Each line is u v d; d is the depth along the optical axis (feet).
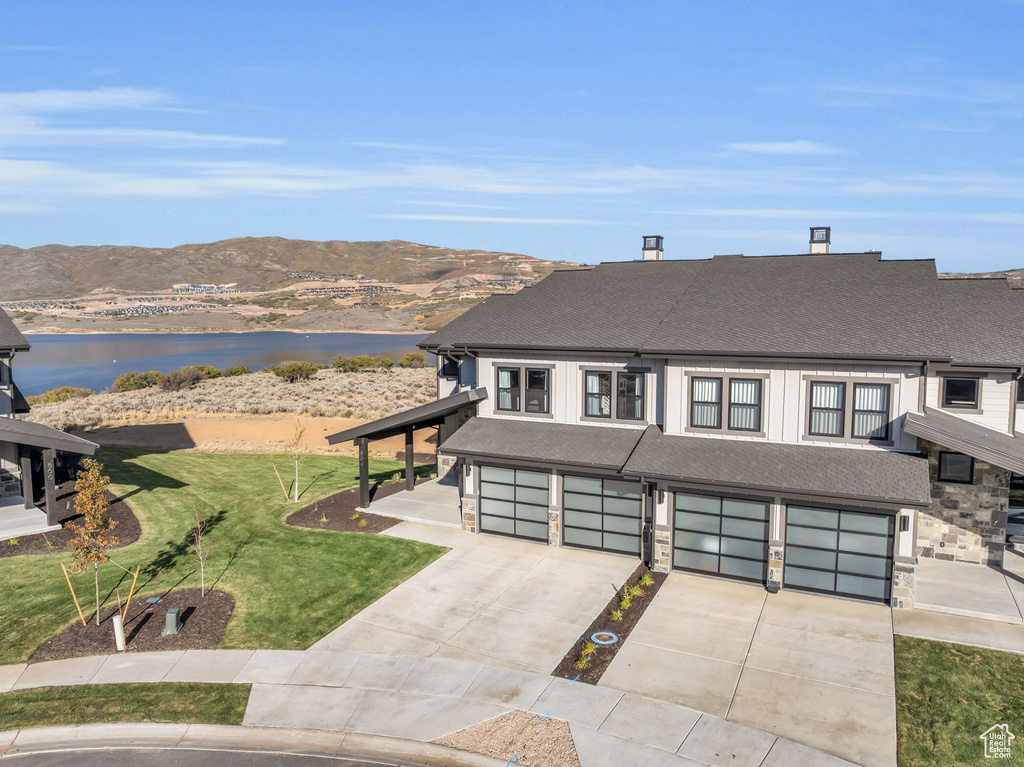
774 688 41.47
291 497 81.87
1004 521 57.36
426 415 70.90
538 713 39.22
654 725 37.96
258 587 56.44
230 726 38.40
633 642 47.37
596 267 92.58
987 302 67.72
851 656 44.88
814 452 56.13
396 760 35.83
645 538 61.16
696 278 80.07
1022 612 49.44
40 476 85.25
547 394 70.13
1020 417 61.57
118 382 186.19
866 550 52.44
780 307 66.18
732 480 53.83
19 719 38.91
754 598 53.98
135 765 35.58
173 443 113.80
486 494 69.00
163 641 47.70
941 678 42.09
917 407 53.93
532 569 60.23
